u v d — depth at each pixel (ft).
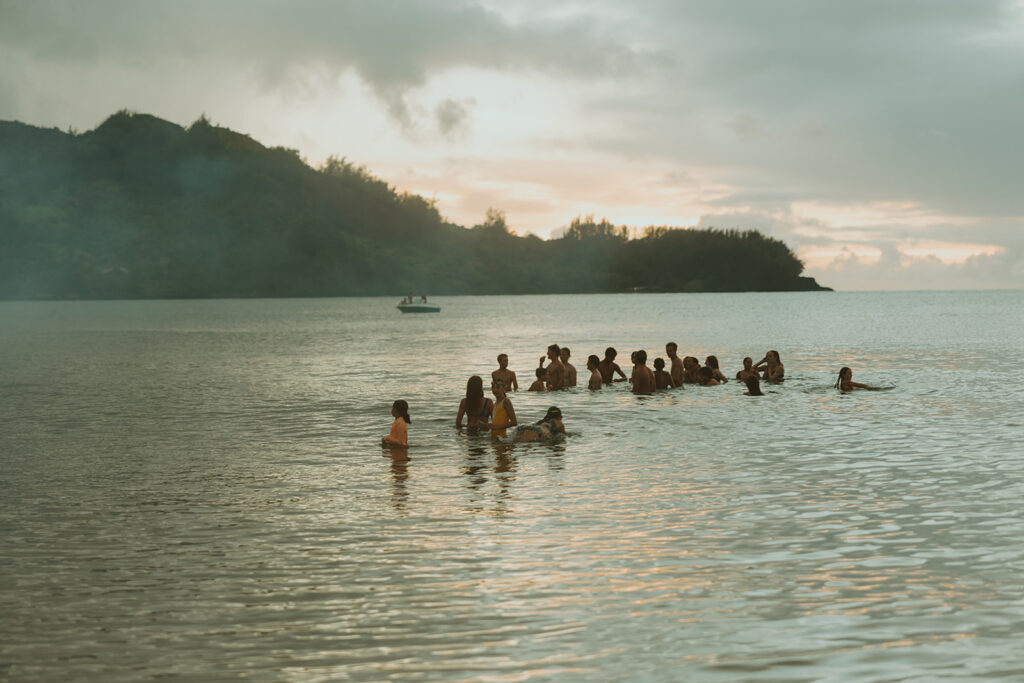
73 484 44.24
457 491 42.01
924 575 28.91
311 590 28.02
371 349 169.78
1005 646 23.34
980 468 46.24
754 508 37.99
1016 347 159.33
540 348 169.99
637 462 49.19
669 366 127.24
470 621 25.36
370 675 22.06
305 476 46.06
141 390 92.43
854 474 45.11
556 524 35.68
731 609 26.09
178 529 35.37
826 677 21.70
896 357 135.85
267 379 105.29
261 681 21.79
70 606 26.81
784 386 90.33
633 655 22.99
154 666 22.66
